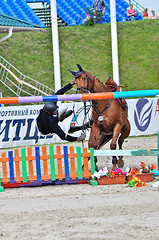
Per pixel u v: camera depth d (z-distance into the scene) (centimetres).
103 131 1070
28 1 4503
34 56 3459
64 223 626
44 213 702
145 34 3875
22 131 1959
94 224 611
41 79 3194
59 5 4506
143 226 589
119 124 1058
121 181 988
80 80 1019
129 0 4569
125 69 3416
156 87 3225
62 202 791
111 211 695
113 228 585
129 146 1838
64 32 3866
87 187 960
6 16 2364
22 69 3272
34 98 967
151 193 849
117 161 1123
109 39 3781
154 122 2309
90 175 1009
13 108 1925
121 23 4059
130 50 3656
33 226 618
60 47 3638
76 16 4338
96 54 3581
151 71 3416
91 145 1074
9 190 971
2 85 2998
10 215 699
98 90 1045
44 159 994
